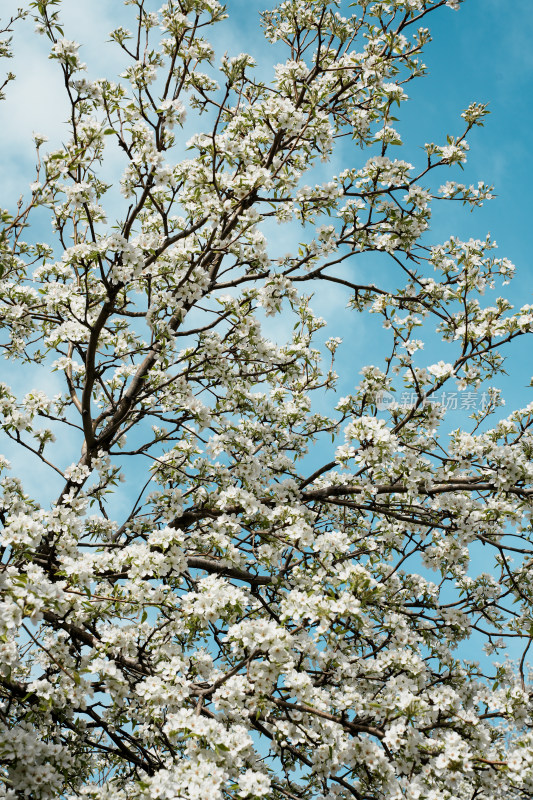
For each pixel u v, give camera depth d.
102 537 6.17
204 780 3.39
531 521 5.51
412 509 5.84
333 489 6.19
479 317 5.84
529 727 4.54
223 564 5.18
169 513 5.90
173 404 6.36
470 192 6.53
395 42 6.41
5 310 6.61
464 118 6.23
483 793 4.25
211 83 7.48
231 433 6.04
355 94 7.37
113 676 4.11
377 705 3.98
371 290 6.60
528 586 6.02
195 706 4.24
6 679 3.93
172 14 6.17
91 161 5.07
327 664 4.54
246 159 5.55
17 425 5.48
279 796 4.97
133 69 5.46
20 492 5.42
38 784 3.74
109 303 5.07
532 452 5.51
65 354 6.82
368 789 4.48
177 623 4.74
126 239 5.14
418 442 5.79
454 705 4.24
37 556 4.89
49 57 4.64
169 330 5.41
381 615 6.14
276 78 6.40
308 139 6.54
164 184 5.03
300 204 6.48
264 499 6.24
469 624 5.65
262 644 3.92
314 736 4.04
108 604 4.34
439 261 6.30
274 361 6.09
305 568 5.68
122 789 5.30
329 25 7.06
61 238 6.41
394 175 6.30
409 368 5.77
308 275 6.58
